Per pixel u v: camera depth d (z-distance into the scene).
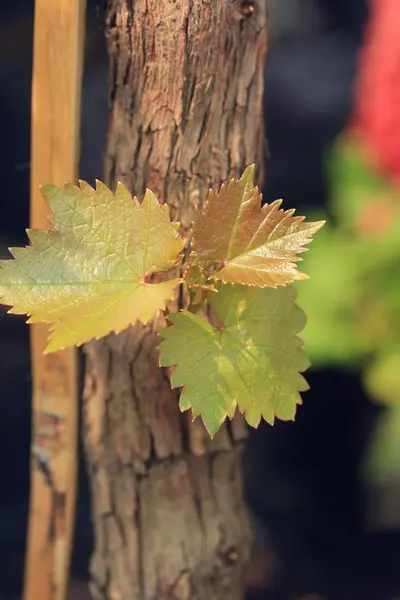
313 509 1.65
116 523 0.59
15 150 1.63
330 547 1.58
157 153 0.54
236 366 0.50
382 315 1.10
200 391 0.49
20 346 1.66
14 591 1.37
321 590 1.45
